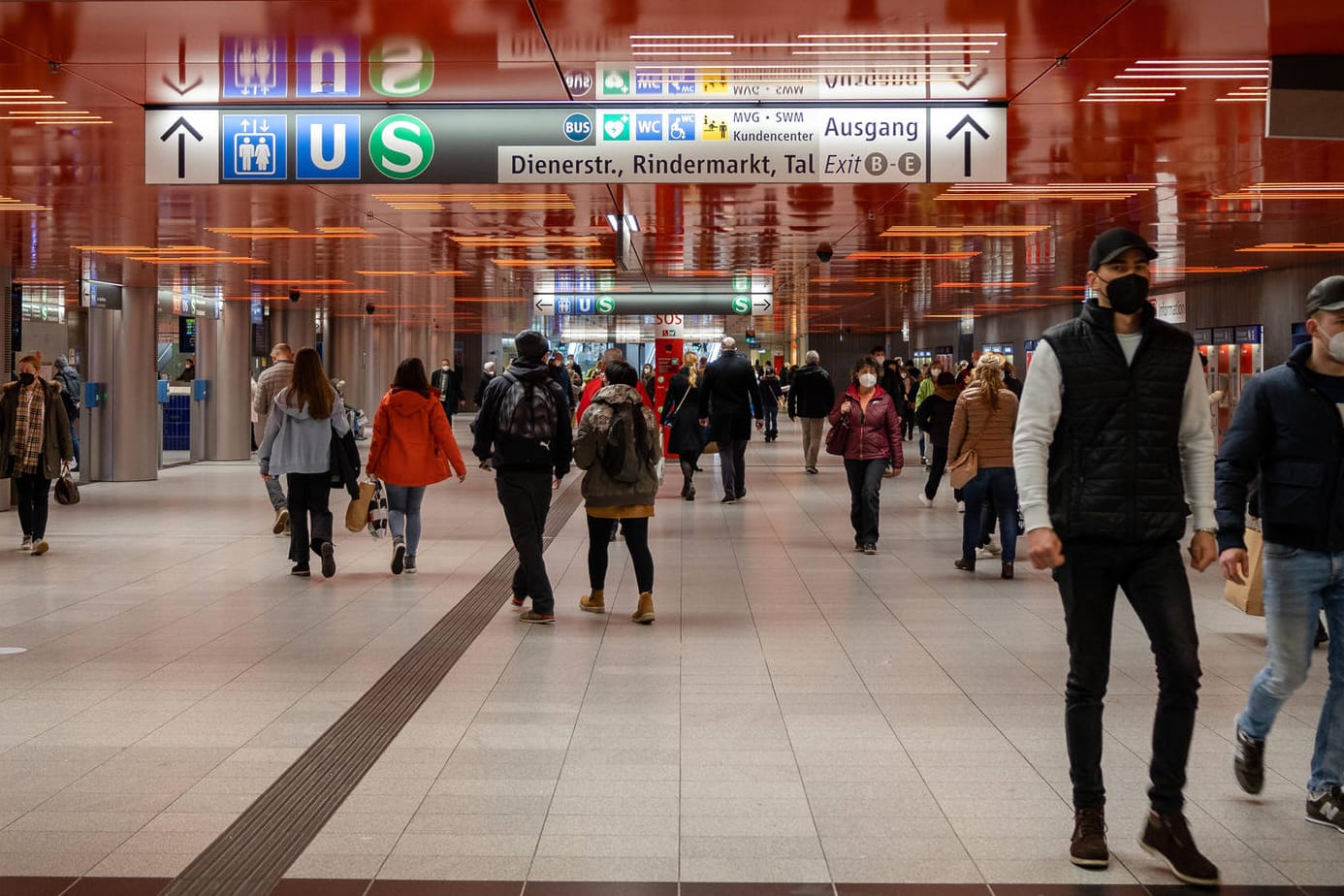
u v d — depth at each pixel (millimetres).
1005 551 10789
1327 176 13156
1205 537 4266
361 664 7461
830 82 9078
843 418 12375
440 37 7930
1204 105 9859
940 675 7180
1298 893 4020
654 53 8352
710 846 4449
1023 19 7539
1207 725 6094
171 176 9766
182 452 28359
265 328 31688
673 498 17844
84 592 10148
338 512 16125
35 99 9547
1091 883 4105
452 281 25500
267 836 4551
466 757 5543
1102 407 4199
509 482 8766
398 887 4070
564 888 4066
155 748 5707
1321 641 8016
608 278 25312
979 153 9711
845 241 18922
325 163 9781
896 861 4301
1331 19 6977
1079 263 22719
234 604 9570
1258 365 25547
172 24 7617
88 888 4059
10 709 6418
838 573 11109
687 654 7758
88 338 21328
